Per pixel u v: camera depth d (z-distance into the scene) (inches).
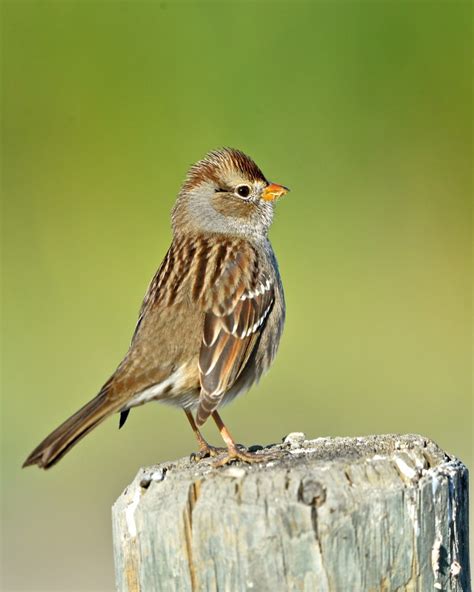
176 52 812.6
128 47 820.6
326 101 791.7
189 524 232.4
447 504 237.8
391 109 796.0
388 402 606.2
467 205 778.8
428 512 234.2
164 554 234.4
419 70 808.3
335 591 226.7
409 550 230.8
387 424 582.6
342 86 797.9
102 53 821.9
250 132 781.9
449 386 625.9
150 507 236.5
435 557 233.9
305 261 708.7
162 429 568.4
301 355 641.6
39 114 804.6
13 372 634.8
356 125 788.0
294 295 676.7
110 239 736.3
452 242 754.8
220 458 266.4
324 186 760.3
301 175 762.8
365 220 742.5
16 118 804.6
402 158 779.4
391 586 229.8
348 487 231.5
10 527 501.7
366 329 664.4
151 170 775.7
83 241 734.5
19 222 748.0
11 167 785.6
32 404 609.9
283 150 772.0
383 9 815.1
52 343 655.1
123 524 243.1
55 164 784.3
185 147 778.8
